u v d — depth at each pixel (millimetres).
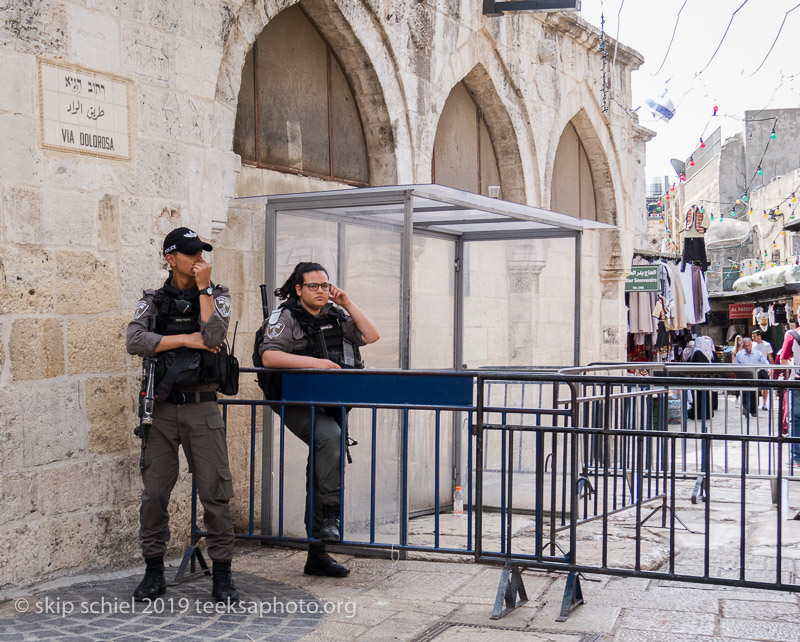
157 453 4836
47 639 4238
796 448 9766
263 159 7582
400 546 5270
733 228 41312
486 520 7434
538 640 4305
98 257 5566
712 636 4352
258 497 7363
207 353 4777
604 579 5543
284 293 5949
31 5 5137
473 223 7891
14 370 5043
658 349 16844
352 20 8117
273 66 7727
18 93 5078
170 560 5988
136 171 5832
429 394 5316
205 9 6387
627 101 14109
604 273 13836
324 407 5664
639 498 4727
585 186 13492
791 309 23344
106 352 5605
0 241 4977
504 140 11109
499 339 8359
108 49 5625
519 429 4918
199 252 4797
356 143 8750
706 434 4500
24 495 5070
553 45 11430
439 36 9414
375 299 6363
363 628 4504
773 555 6203
